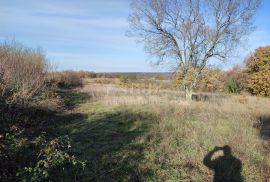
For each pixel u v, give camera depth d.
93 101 19.45
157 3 19.67
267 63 33.38
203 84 28.61
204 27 19.77
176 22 19.98
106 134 9.85
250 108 16.62
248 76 34.91
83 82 35.03
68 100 18.78
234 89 34.47
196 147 8.10
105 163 6.77
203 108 16.41
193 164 6.96
